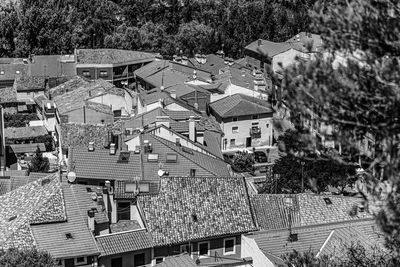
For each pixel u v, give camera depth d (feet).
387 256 82.38
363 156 55.72
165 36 485.15
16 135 315.58
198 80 354.95
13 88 382.83
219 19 523.70
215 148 256.32
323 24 54.49
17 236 155.63
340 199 181.06
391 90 51.96
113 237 164.96
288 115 57.26
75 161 200.75
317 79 53.16
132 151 210.79
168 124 247.50
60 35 466.29
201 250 171.83
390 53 53.26
